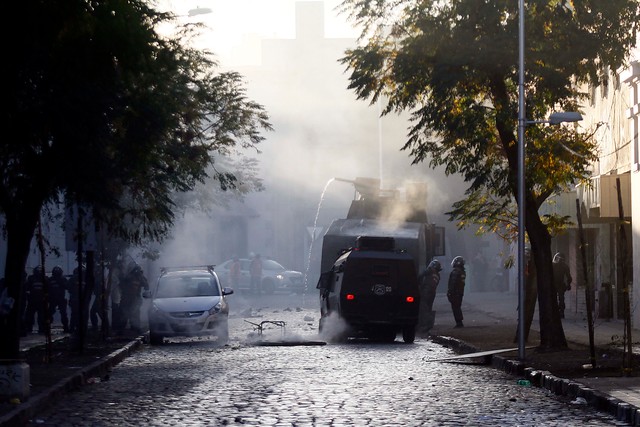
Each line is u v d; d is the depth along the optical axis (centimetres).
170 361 3491
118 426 1878
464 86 3291
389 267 4625
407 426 1834
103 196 2781
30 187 2792
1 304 2847
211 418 1964
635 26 3284
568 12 3241
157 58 2448
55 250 3456
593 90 5216
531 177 3316
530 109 3316
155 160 3234
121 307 5097
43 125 2439
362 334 4975
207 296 4647
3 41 2156
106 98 2531
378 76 3459
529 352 3272
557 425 1842
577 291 5888
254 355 3697
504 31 3228
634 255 4462
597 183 5000
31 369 2861
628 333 2509
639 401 1983
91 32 2184
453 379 2738
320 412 2031
